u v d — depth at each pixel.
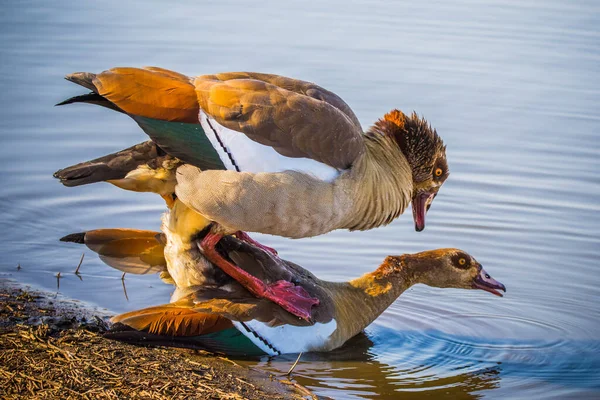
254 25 24.05
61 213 15.40
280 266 12.27
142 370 10.52
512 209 16.19
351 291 12.38
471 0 26.44
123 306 12.51
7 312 11.88
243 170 11.23
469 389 10.94
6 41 22.28
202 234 11.77
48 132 18.09
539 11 25.48
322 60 21.81
